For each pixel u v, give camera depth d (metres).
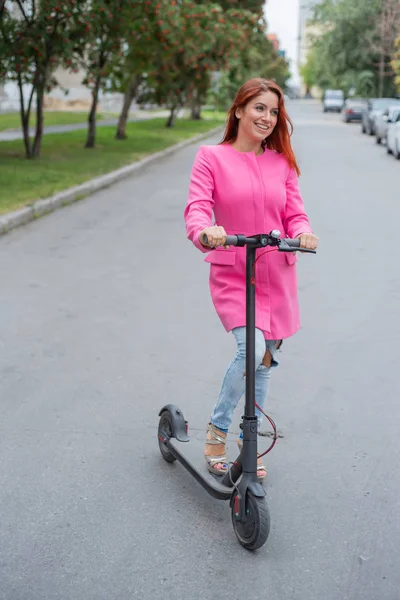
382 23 57.31
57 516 3.50
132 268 8.66
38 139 19.95
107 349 5.89
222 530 3.39
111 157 20.78
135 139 27.47
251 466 3.24
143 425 4.53
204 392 5.04
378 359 5.67
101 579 3.02
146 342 6.07
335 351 5.84
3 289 7.70
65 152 21.94
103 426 4.50
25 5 19.22
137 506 3.60
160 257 9.27
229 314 3.52
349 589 2.98
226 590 2.96
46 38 18.38
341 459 4.10
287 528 3.42
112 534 3.35
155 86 29.64
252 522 3.16
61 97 53.59
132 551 3.22
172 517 3.50
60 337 6.19
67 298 7.36
